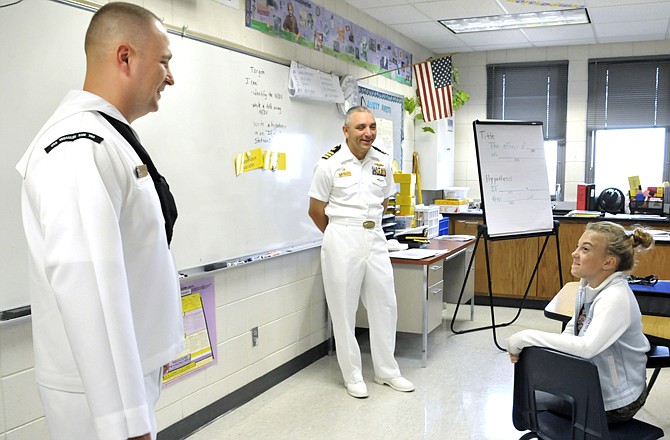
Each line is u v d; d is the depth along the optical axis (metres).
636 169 6.34
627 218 5.12
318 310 4.07
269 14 3.39
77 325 1.00
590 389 1.57
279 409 3.18
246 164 3.15
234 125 3.04
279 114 3.45
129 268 1.20
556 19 5.20
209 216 2.88
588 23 5.33
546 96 6.46
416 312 3.84
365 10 4.70
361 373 3.54
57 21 2.08
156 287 1.27
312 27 3.89
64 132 1.10
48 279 1.03
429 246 4.41
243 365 3.26
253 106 3.19
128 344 1.05
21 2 1.95
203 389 2.95
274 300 3.53
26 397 2.04
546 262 5.44
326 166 3.31
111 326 1.03
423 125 6.02
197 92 2.77
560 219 5.33
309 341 3.97
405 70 5.72
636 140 6.30
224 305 3.08
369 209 3.35
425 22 5.15
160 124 2.56
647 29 5.55
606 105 6.28
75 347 1.01
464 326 4.91
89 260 1.02
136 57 1.22
